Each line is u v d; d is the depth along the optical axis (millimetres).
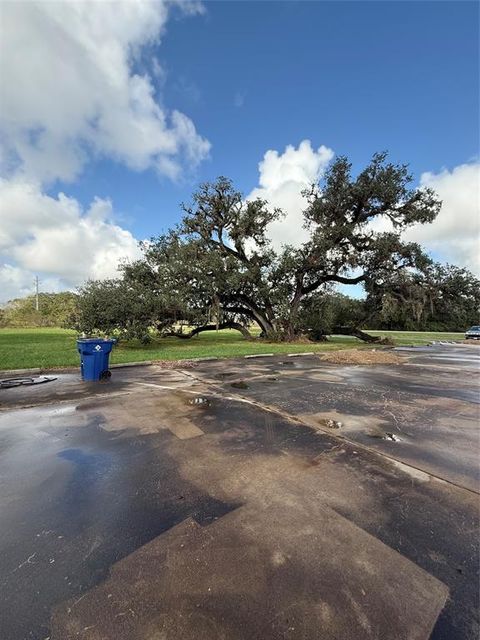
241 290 21812
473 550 2129
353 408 5445
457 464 3389
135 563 1995
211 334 30625
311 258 21406
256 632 1562
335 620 1624
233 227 22203
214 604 1715
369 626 1594
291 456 3547
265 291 21688
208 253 20453
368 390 6801
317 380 7879
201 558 2033
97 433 4188
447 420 4852
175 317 19141
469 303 20938
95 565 1981
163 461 3398
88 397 6047
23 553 2074
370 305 23859
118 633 1561
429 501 2703
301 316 23969
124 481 2984
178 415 4977
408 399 6078
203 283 19922
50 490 2818
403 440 4039
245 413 5105
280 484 2951
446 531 2320
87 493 2779
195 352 13430
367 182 20359
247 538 2219
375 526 2365
